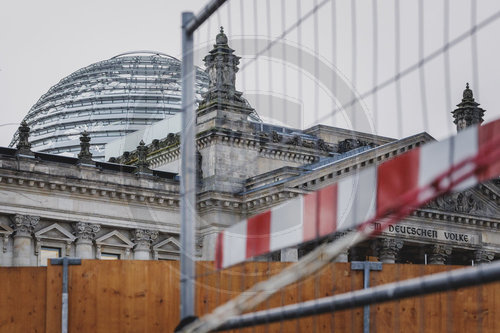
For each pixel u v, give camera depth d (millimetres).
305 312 23656
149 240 113250
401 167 19984
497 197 122938
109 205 111312
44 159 111375
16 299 41406
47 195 107250
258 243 25016
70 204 108562
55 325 40906
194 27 29188
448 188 19047
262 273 39656
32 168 106125
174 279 41406
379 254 113625
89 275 41250
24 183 105312
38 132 172625
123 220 111938
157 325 41156
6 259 104750
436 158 19250
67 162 113250
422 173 19469
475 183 18625
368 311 39594
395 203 20047
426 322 39875
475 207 122250
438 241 118562
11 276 41531
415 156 19656
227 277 39438
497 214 123562
